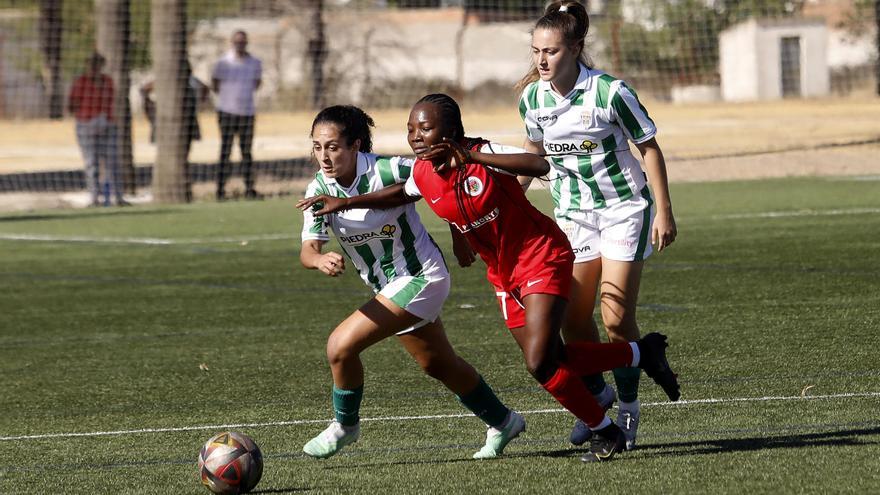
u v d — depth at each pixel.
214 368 23.22
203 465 14.71
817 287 28.44
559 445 16.66
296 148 84.94
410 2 150.00
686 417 17.73
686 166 66.38
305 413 19.39
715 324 24.88
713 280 30.36
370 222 15.84
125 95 64.12
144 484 15.52
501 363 22.38
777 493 13.64
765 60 130.50
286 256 38.81
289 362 23.48
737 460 15.18
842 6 137.00
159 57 62.00
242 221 49.72
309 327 27.14
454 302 29.45
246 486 14.75
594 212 16.98
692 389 19.52
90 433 18.61
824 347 22.03
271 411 19.61
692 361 21.59
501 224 15.33
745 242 36.88
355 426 16.17
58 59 125.25
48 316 29.98
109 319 29.28
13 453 17.48
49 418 19.77
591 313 17.33
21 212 57.91
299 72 129.88
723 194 52.50
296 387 21.33
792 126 86.38
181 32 62.00
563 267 15.35
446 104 15.25
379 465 16.00
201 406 20.17
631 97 16.34
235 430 18.41
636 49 115.00
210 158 81.06
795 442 15.91
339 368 15.81
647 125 16.39
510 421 16.20
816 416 17.30
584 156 16.81
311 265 15.52
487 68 141.38
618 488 14.24
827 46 130.75
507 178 15.28
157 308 30.50
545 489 14.38
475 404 16.17
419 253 16.05
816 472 14.39
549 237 15.40
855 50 134.12
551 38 16.27
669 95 127.94
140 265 38.12
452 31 142.00
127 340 26.58
